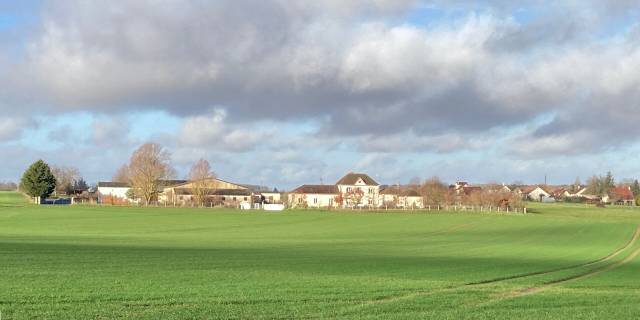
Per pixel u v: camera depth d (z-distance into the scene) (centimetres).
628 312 2589
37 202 19400
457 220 12950
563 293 3172
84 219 12350
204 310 2395
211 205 18650
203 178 19375
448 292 3078
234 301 2630
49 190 19638
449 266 4534
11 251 4825
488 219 13188
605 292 3253
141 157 18812
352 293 2944
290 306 2536
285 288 3067
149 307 2433
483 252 6175
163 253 5119
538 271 4288
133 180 18912
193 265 4169
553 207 19312
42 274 3425
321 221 12619
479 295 2995
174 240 7431
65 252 4903
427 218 13462
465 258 5381
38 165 19488
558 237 8881
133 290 2873
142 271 3719
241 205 18212
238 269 3981
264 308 2473
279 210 15975
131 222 11794
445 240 8138
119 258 4538
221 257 4875
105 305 2453
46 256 4506
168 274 3584
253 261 4600
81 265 3972
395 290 3083
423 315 2406
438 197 18450
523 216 14138
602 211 16825
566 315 2492
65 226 10488
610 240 8338
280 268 4125
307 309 2478
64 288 2883
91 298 2611
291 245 6812
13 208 15362
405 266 4459
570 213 15725
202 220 12600
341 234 9450
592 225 11600
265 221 12525
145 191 18888
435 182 18700
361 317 2338
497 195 18038
